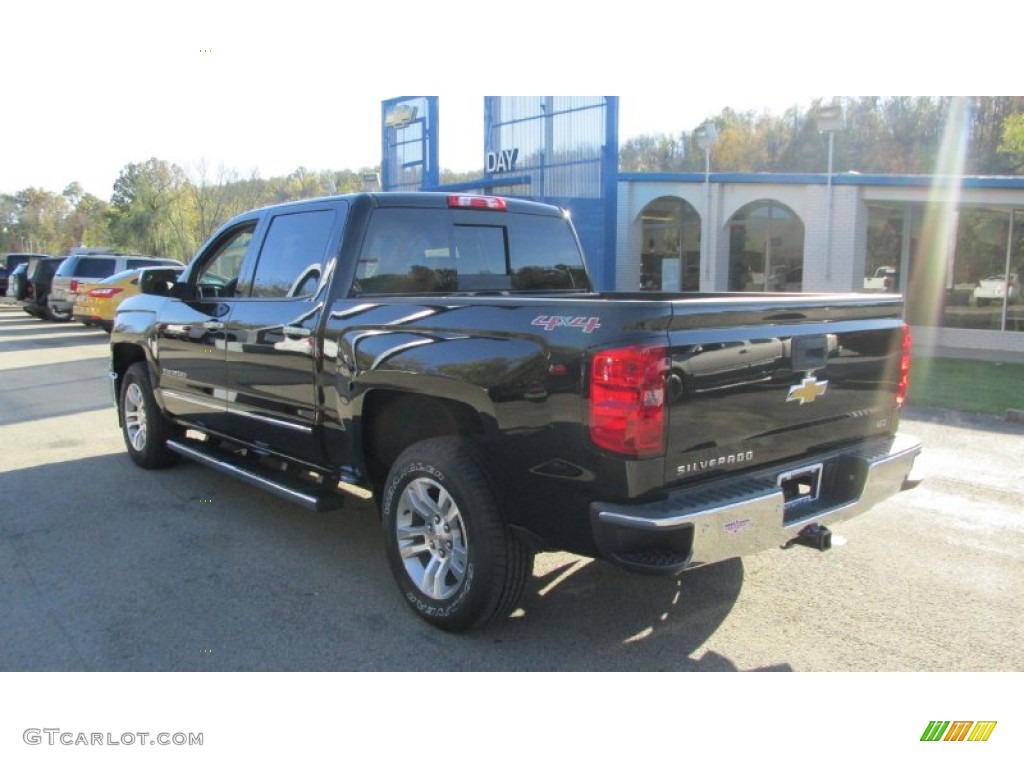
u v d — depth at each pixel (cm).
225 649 369
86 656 362
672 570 308
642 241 2067
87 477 657
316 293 456
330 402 441
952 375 1225
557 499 334
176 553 488
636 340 308
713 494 331
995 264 1644
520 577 367
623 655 366
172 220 4775
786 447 370
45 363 1446
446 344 371
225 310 530
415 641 377
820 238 1664
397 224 470
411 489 396
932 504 588
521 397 339
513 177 1596
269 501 594
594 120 1440
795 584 444
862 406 410
